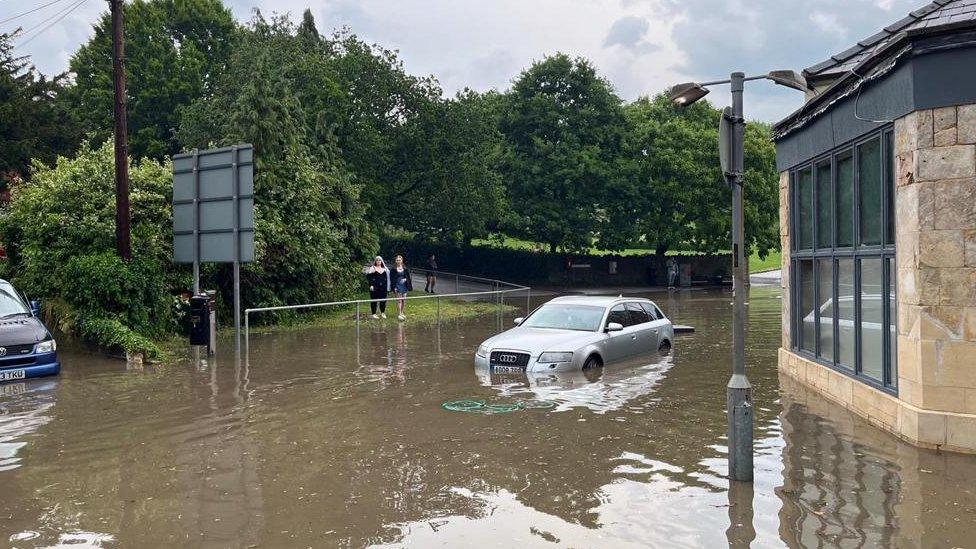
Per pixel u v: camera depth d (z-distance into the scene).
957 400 7.39
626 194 44.78
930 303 7.50
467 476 6.71
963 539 5.11
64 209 17.16
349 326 20.62
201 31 45.38
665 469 6.87
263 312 20.75
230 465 7.16
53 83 31.00
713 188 44.75
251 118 23.20
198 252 15.30
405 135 38.06
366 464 7.13
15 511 5.95
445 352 15.06
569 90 45.56
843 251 9.67
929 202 7.50
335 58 37.41
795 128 11.19
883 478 6.50
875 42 10.27
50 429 8.68
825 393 10.24
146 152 39.66
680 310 26.19
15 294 13.60
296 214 23.20
